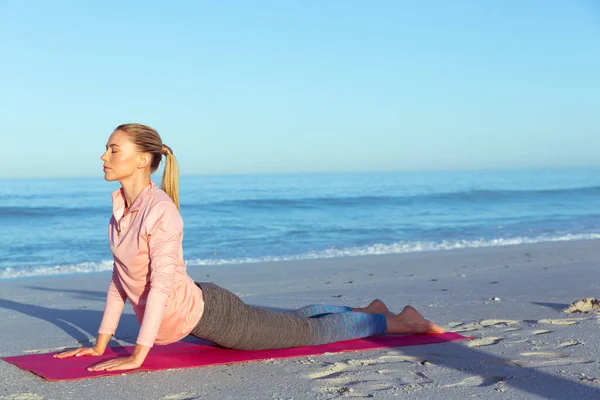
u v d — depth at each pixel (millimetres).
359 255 13172
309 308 4301
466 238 16859
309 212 26219
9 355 4156
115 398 3092
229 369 3602
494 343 4316
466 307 6047
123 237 3359
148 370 3533
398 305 6383
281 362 3764
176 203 3562
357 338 4285
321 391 3225
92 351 3893
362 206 28656
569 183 57625
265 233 18875
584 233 17797
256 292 7879
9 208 24797
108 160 3355
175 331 3514
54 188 49000
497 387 3268
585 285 7840
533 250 13039
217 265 11320
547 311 5672
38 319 5844
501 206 29703
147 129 3412
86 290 8539
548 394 3154
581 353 4004
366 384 3336
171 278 3340
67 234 18609
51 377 3383
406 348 4152
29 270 11492
